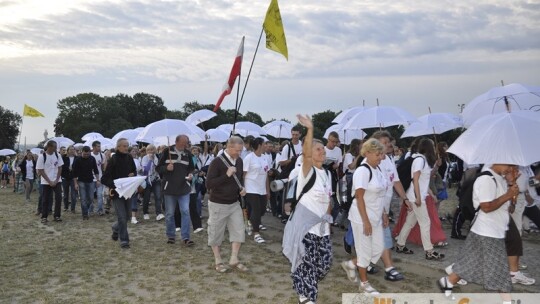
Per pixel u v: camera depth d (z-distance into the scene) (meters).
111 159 8.37
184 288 5.87
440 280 5.10
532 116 4.91
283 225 10.33
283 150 9.55
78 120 81.25
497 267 4.64
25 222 11.27
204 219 11.53
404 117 9.04
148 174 11.23
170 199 8.42
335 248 7.92
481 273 4.72
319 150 4.99
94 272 6.66
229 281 6.14
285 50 8.45
